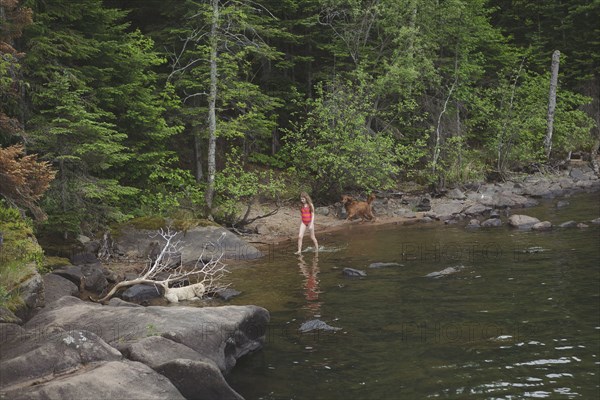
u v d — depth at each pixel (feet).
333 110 70.23
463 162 83.10
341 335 25.23
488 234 50.78
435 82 87.56
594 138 112.47
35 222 40.91
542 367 20.93
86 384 15.80
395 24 79.77
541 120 91.30
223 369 21.02
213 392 18.56
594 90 118.21
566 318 26.37
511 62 103.40
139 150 56.65
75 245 43.91
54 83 44.19
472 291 31.76
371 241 50.21
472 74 92.58
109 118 53.52
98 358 17.71
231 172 61.41
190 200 59.82
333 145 67.41
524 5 124.57
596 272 34.71
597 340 23.43
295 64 85.92
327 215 66.49
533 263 38.04
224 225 57.16
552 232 49.88
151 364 18.40
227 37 62.23
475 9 89.66
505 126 88.48
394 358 22.29
